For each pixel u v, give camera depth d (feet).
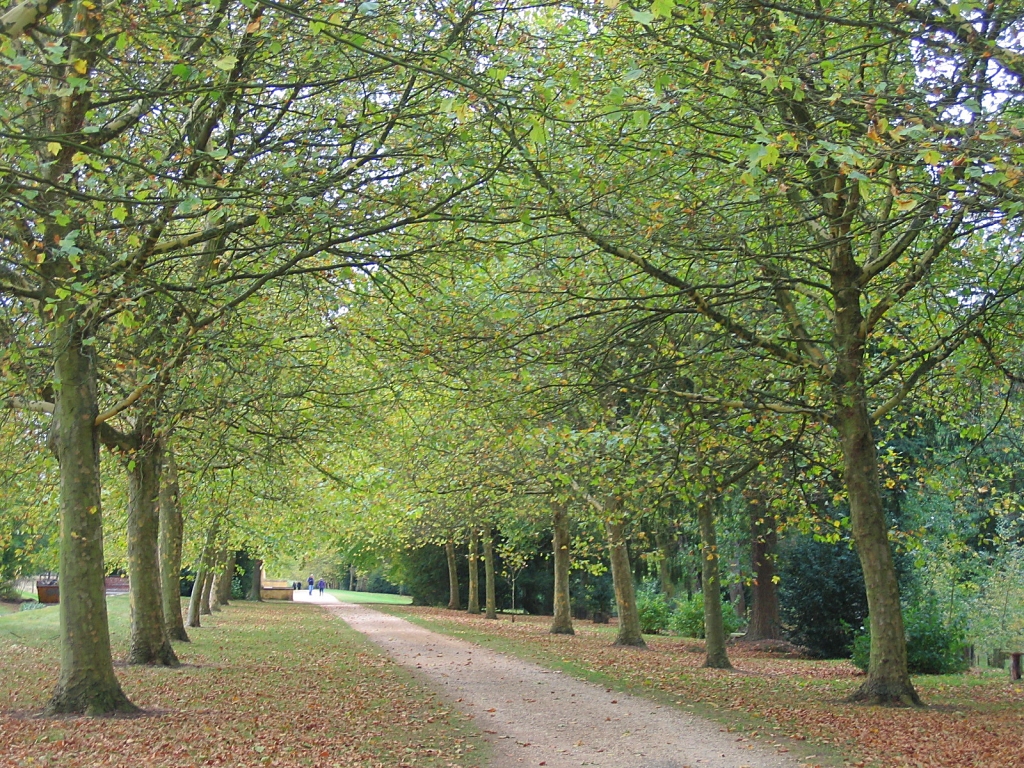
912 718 37.17
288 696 42.24
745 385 42.70
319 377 42.45
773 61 28.58
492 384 40.78
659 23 31.76
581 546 85.46
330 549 145.48
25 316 36.09
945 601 79.61
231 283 36.27
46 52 24.54
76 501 35.53
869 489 41.86
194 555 88.43
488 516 93.61
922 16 26.17
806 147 28.68
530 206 31.91
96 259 31.42
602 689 46.98
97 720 33.58
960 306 36.81
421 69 23.76
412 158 34.17
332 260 37.52
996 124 23.98
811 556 79.25
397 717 36.88
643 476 45.06
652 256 39.78
